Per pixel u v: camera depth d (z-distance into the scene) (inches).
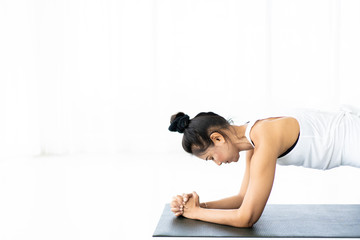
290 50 214.1
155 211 109.9
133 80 215.5
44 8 210.8
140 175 159.6
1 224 101.3
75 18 212.5
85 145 218.8
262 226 87.8
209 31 211.9
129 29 213.3
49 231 95.2
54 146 214.2
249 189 82.7
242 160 191.0
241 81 213.0
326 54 213.2
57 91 211.5
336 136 88.8
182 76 214.5
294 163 90.7
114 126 214.1
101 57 213.9
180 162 188.9
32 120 207.8
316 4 211.8
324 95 214.7
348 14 211.9
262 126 83.5
